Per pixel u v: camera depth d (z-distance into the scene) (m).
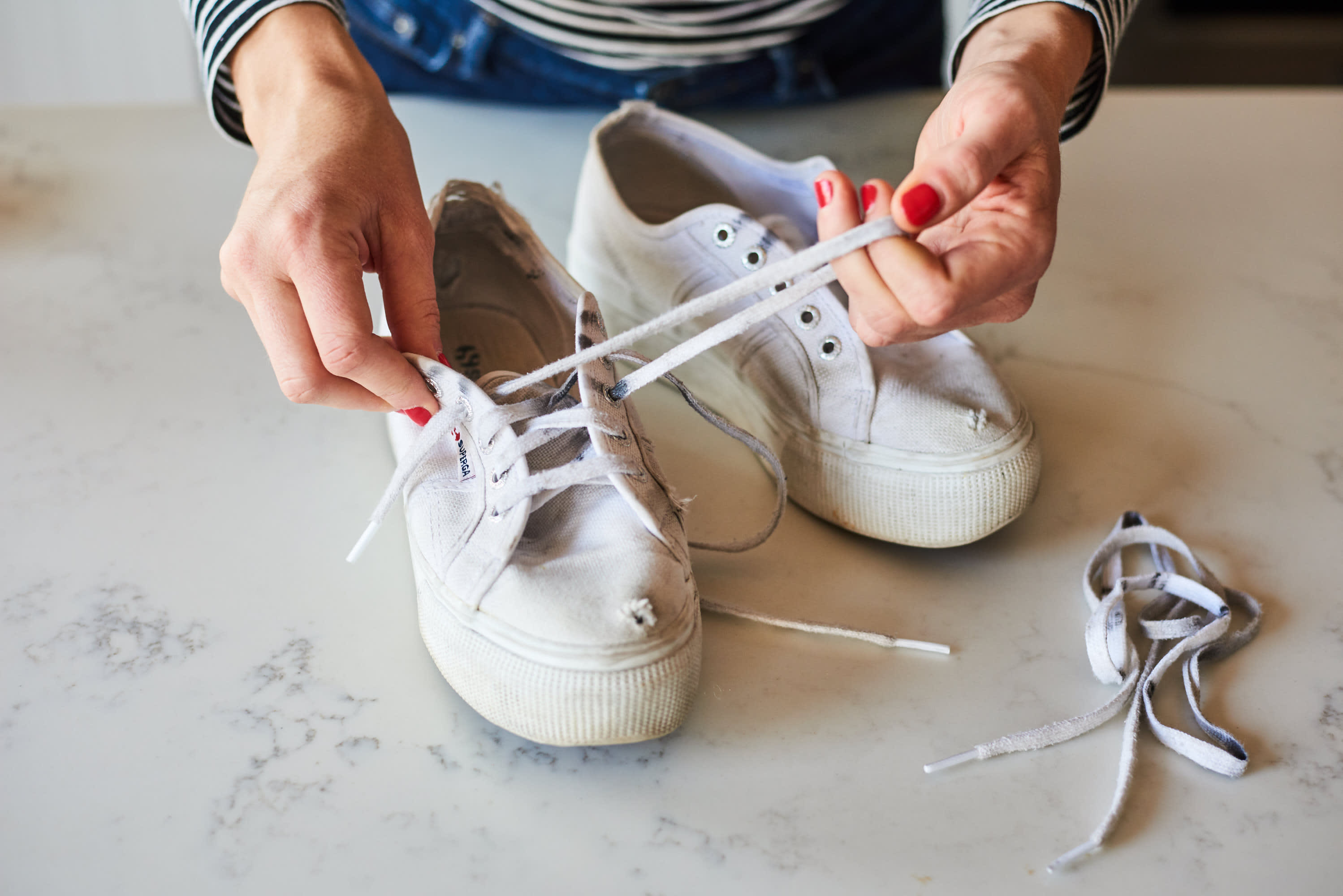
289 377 0.53
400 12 1.13
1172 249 1.01
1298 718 0.55
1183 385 0.82
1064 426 0.77
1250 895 0.46
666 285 0.76
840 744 0.53
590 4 1.05
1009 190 0.49
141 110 1.23
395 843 0.48
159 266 0.95
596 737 0.50
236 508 0.68
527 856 0.47
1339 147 1.22
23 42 1.71
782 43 1.14
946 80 0.74
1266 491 0.71
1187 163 1.18
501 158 1.12
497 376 0.60
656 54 1.11
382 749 0.52
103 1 1.70
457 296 0.74
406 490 0.59
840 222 0.48
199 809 0.49
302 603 0.61
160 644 0.58
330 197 0.53
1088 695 0.56
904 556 0.66
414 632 0.59
